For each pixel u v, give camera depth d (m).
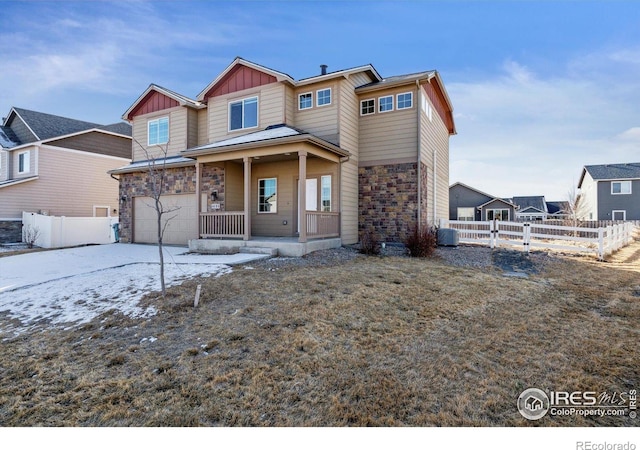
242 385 3.35
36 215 16.91
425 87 12.77
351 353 3.95
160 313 5.28
